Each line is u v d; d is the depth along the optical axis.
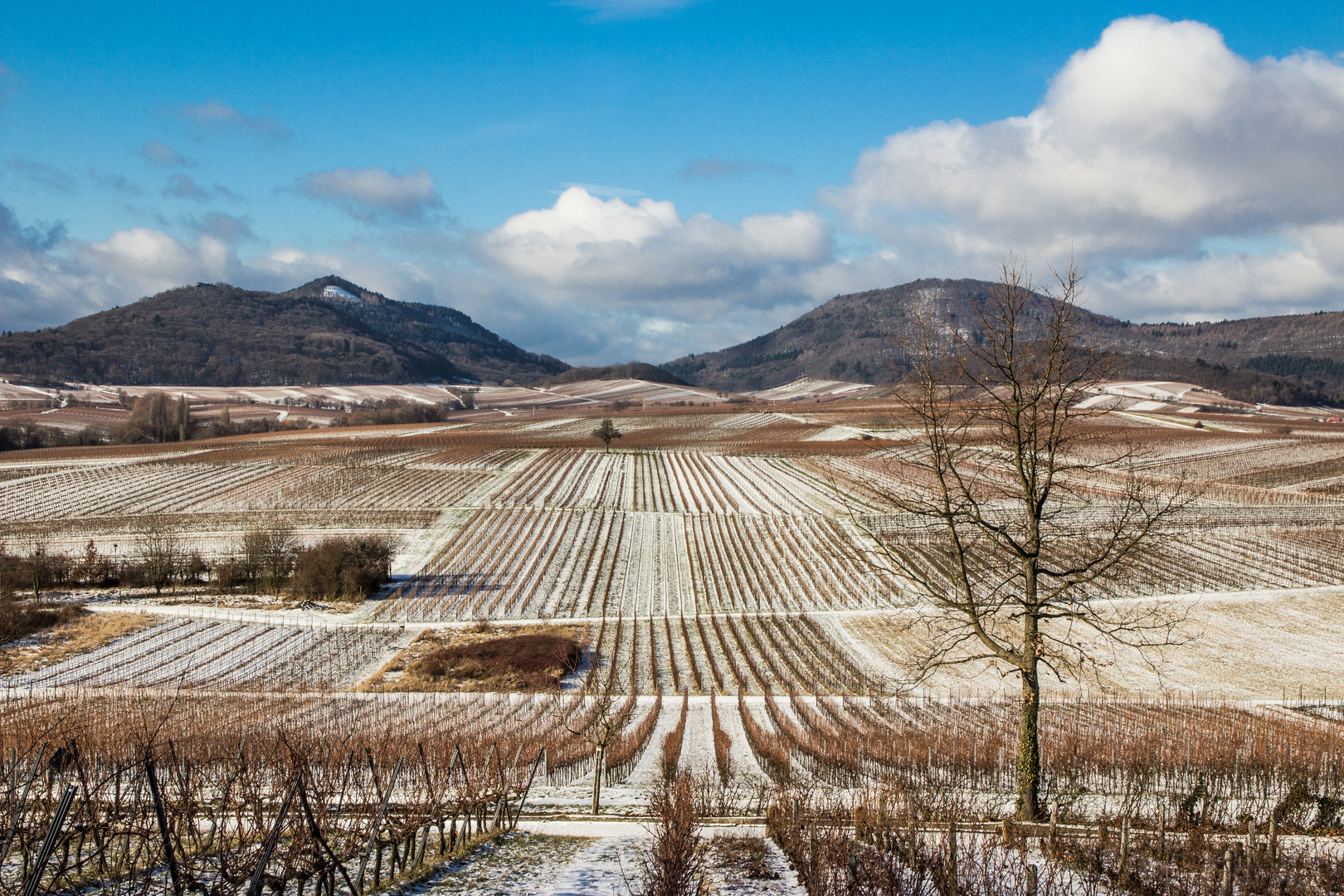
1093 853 15.13
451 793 21.38
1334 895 13.83
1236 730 31.14
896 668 44.31
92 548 61.91
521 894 13.16
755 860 15.38
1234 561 61.75
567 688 42.00
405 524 78.81
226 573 61.31
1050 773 25.42
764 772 27.95
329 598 58.41
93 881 13.32
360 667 45.28
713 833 18.12
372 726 33.53
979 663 44.50
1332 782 23.22
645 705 38.44
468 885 13.70
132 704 36.97
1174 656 44.47
